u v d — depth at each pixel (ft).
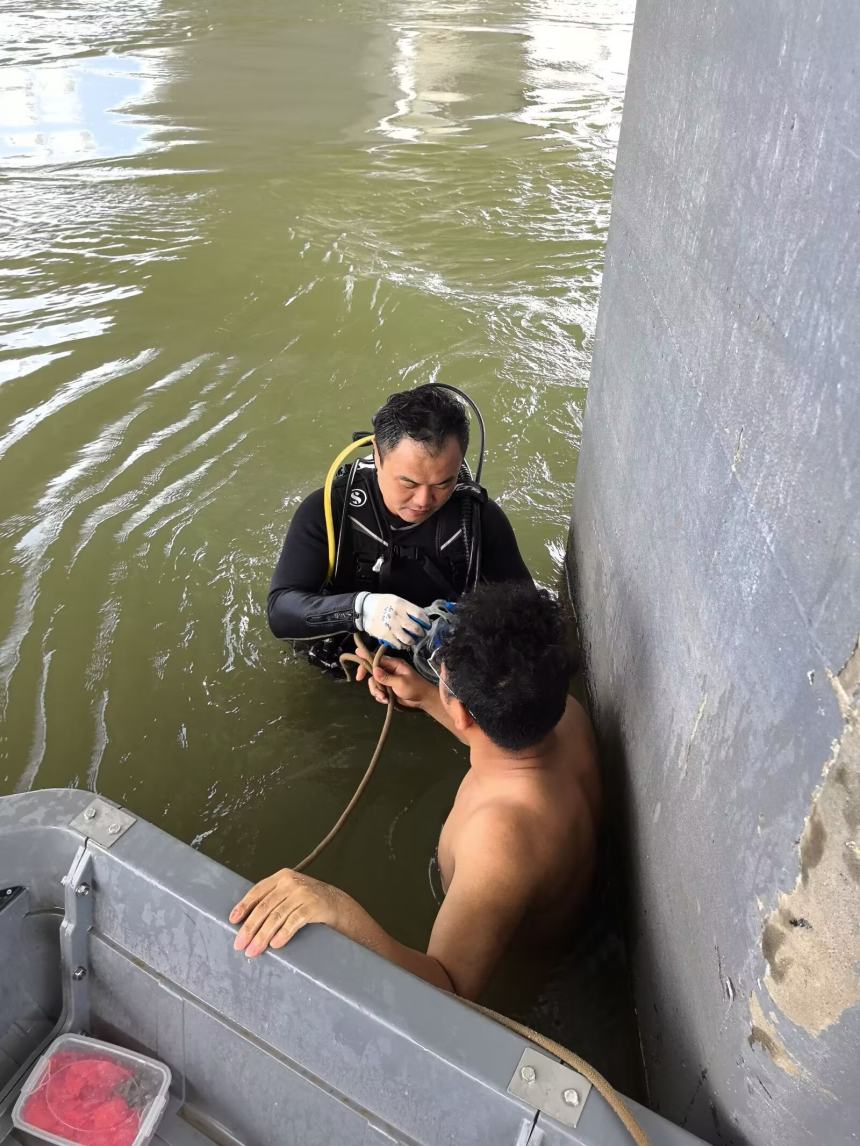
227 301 13.17
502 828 4.28
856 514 2.23
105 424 10.32
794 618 2.62
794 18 2.69
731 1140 3.16
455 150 19.95
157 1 34.12
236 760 6.43
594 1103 3.18
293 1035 3.72
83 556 8.28
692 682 3.69
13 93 23.04
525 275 14.37
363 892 5.58
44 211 15.93
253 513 8.93
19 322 12.46
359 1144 3.72
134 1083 4.17
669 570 4.16
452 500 6.24
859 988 2.38
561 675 4.40
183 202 16.53
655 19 4.94
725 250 3.35
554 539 8.81
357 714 6.78
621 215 5.93
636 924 4.63
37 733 6.60
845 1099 2.58
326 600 6.08
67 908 4.11
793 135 2.68
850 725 2.25
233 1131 4.14
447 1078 3.32
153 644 7.38
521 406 10.95
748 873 2.93
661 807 4.13
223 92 23.71
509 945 4.36
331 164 18.72
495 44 30.27
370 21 32.48
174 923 3.88
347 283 13.70
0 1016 4.20
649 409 4.72
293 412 10.69
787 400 2.69
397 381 11.39
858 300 2.23
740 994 3.00
